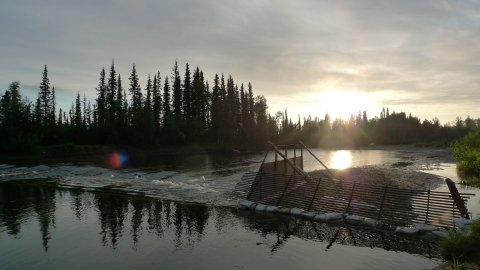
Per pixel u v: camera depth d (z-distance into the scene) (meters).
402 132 115.44
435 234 10.74
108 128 64.19
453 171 30.80
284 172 20.03
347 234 11.42
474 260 8.13
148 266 8.95
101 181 24.61
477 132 39.19
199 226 12.62
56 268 8.95
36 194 19.41
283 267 8.80
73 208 15.71
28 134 50.97
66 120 96.50
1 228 12.62
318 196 14.45
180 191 20.00
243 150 83.06
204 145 75.56
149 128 66.12
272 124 106.00
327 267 8.76
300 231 11.85
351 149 90.75
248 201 15.58
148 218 13.80
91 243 10.84
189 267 8.84
